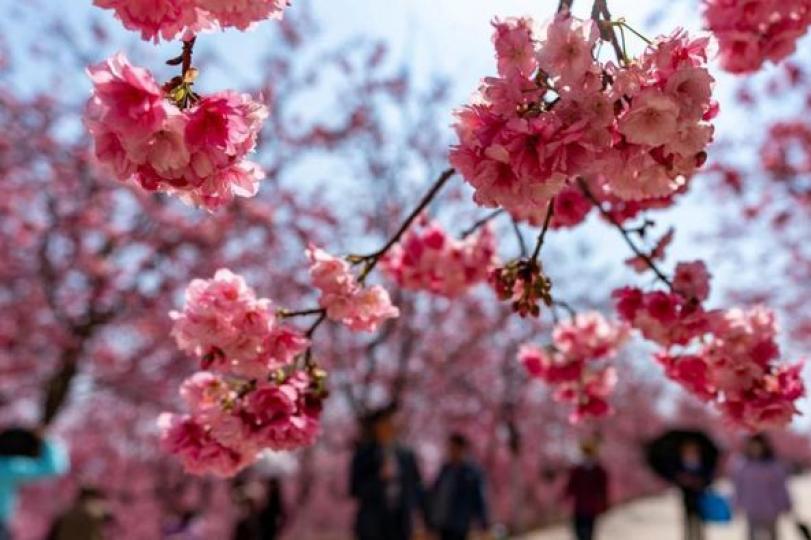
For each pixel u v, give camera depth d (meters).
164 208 12.82
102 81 1.66
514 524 17.91
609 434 34.00
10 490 6.91
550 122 1.93
